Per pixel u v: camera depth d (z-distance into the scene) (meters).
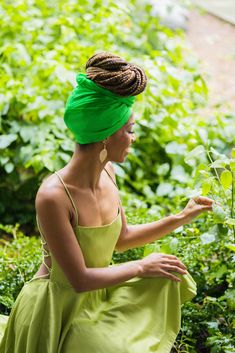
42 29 6.19
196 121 5.48
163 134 5.28
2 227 4.57
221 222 3.40
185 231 3.85
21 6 6.09
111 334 3.05
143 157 5.36
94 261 3.10
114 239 3.17
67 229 2.95
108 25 6.14
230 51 7.80
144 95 5.28
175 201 4.79
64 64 5.35
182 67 6.40
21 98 5.14
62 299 3.07
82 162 2.99
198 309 3.79
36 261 3.94
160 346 3.11
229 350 3.44
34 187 5.14
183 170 5.12
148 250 3.72
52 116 5.16
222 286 4.01
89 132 2.92
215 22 8.54
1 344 3.28
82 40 6.00
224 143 5.27
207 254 3.94
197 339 3.75
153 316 3.15
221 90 6.96
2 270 3.91
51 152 4.94
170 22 8.11
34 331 3.07
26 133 5.07
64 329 3.08
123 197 4.98
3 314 3.84
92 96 2.88
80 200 3.00
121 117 2.94
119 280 3.01
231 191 3.73
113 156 3.04
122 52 6.03
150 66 5.40
